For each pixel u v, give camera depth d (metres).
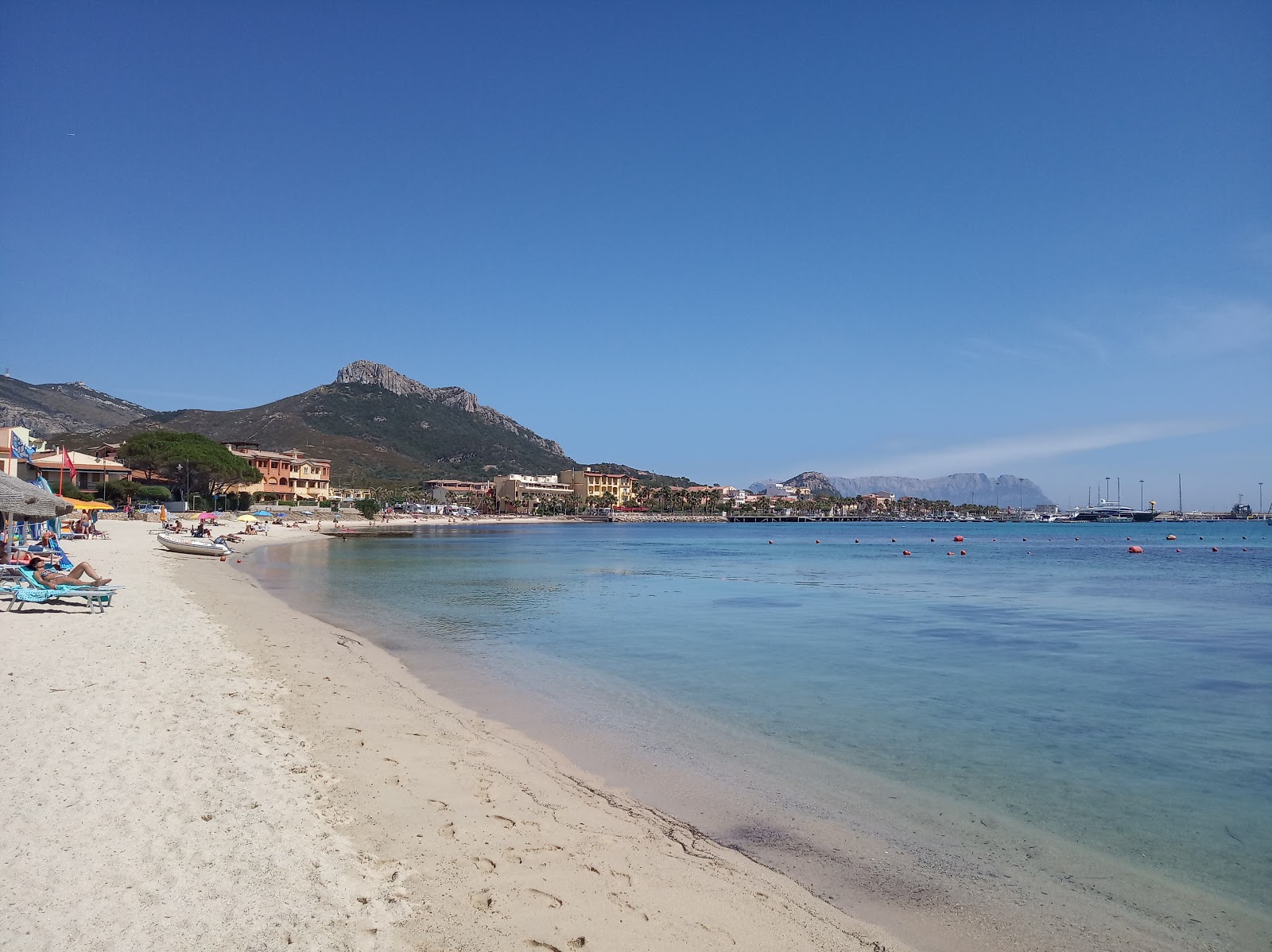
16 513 23.33
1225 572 56.03
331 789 8.82
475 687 16.14
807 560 69.19
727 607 32.38
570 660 19.64
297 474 141.12
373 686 15.26
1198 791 10.54
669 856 8.01
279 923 5.68
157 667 14.21
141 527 66.88
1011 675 18.22
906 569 58.34
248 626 21.42
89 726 10.02
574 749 11.98
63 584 20.55
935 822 9.36
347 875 6.66
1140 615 30.53
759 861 8.11
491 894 6.69
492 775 10.12
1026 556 79.31
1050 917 7.12
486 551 76.62
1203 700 15.82
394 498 193.25
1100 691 16.66
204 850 6.76
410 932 5.86
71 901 5.68
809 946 6.38
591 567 56.09
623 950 6.02
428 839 7.73
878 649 21.84
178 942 5.28
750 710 14.69
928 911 7.18
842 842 8.73
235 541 62.94
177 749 9.50
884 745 12.52
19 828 6.84
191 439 96.88
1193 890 7.72
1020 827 9.25
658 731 13.15
